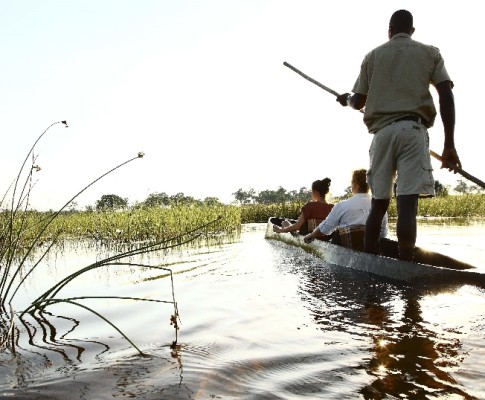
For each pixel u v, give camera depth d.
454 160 3.60
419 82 3.67
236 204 12.52
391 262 3.41
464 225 9.91
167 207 11.13
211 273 3.97
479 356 1.69
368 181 3.96
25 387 1.54
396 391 1.43
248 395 1.42
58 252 6.45
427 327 2.10
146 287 3.41
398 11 3.87
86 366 1.73
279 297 2.91
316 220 5.69
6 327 2.38
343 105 4.45
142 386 1.52
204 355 1.82
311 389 1.46
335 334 2.07
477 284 2.87
